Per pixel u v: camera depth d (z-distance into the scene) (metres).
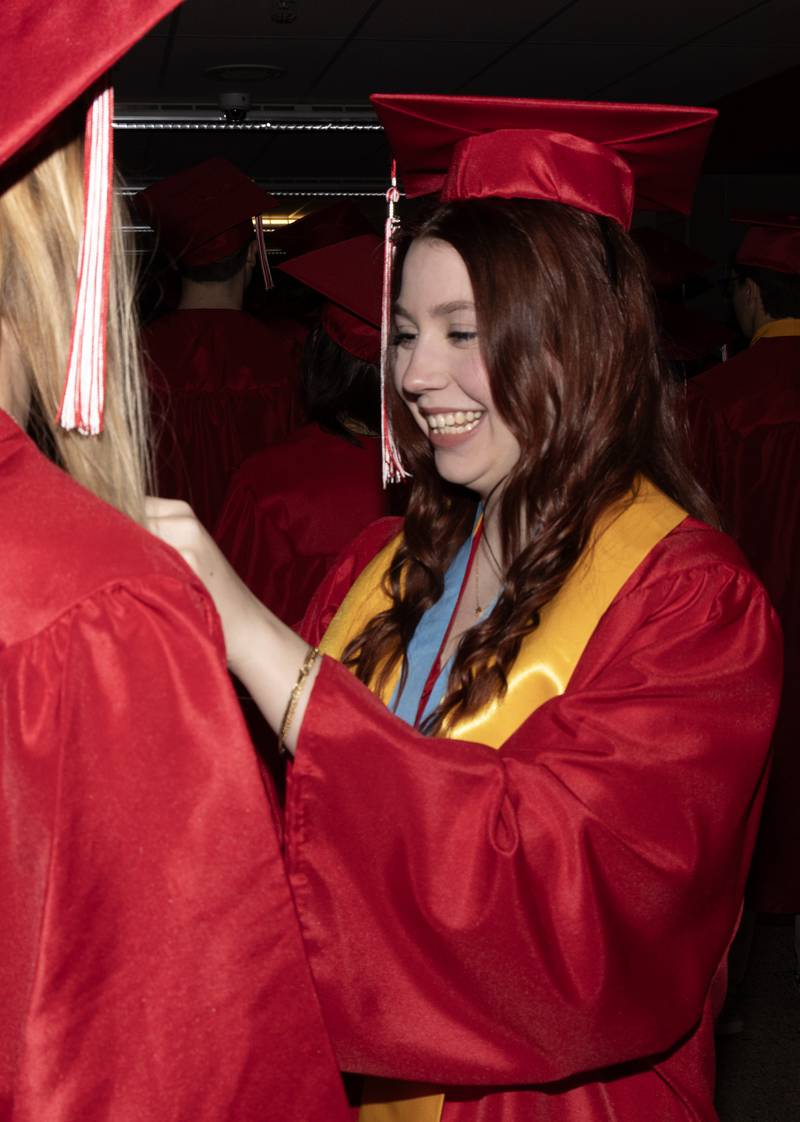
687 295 5.92
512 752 1.15
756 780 1.20
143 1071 0.81
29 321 0.88
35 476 0.85
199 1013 0.83
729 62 7.81
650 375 1.39
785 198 9.69
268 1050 0.85
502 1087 1.21
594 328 1.32
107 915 0.81
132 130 9.14
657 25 6.92
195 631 0.83
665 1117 1.24
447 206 1.38
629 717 1.15
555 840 1.09
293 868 1.07
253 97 8.57
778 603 3.78
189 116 8.80
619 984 1.11
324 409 3.05
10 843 0.81
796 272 3.93
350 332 2.95
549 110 1.39
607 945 1.10
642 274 1.39
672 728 1.16
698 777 1.15
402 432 1.54
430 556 1.52
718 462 3.90
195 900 0.82
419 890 1.06
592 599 1.27
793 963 3.72
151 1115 0.81
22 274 0.87
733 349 6.13
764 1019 3.35
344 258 2.91
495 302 1.30
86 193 0.86
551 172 1.38
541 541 1.30
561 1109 1.21
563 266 1.32
